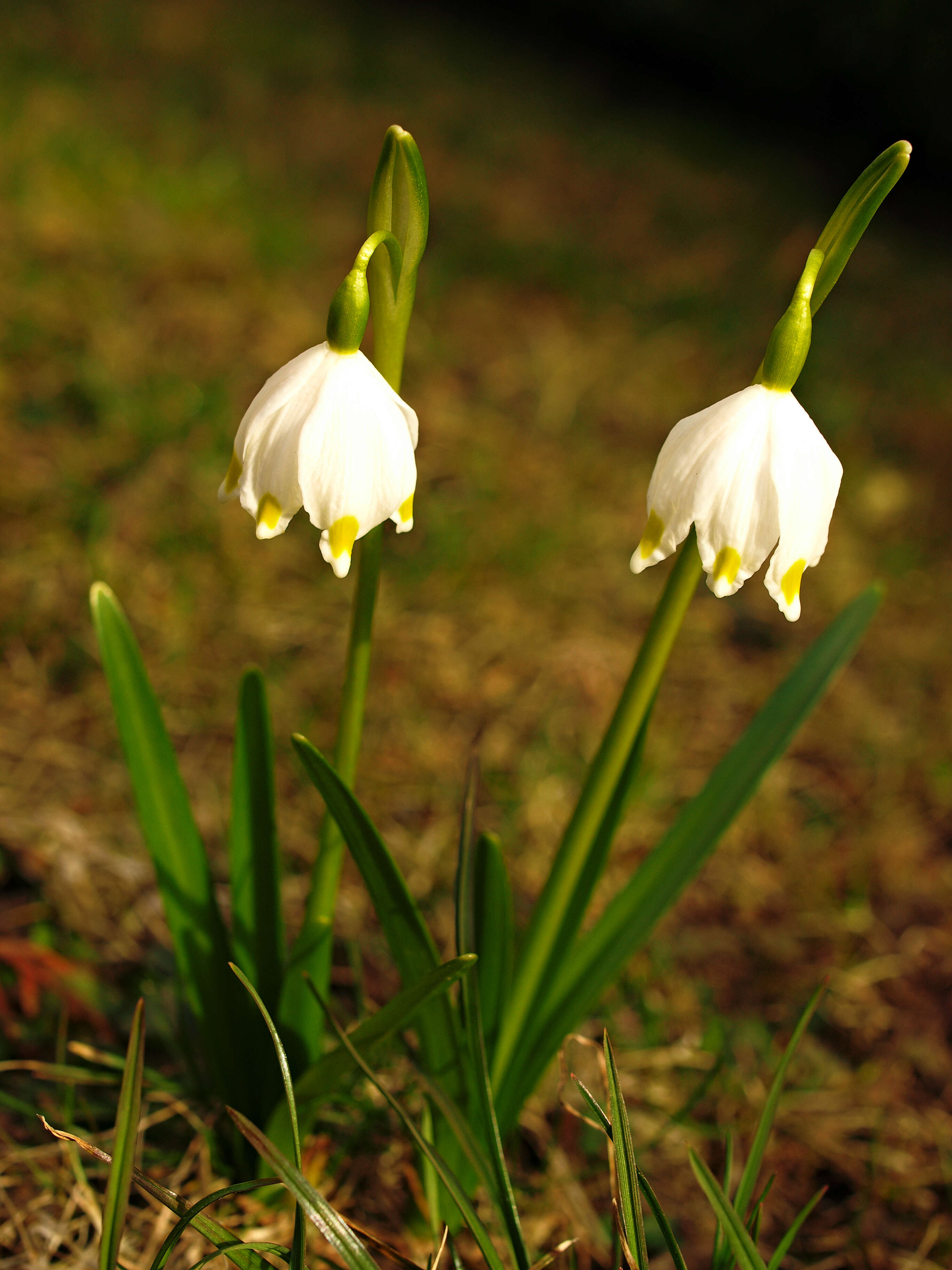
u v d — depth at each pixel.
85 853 0.40
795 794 0.51
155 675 0.50
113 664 0.31
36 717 0.46
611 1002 0.38
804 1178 0.36
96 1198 0.33
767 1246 0.35
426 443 0.69
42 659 0.49
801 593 0.64
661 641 0.29
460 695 0.53
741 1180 0.33
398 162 0.27
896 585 0.66
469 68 1.65
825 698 0.57
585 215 1.16
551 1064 0.32
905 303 1.10
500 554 0.61
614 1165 0.30
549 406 0.77
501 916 0.31
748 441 0.27
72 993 0.35
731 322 0.95
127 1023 0.36
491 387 0.78
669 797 0.49
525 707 0.53
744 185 1.37
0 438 0.60
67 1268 0.32
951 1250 0.35
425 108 1.39
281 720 0.49
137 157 0.99
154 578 0.54
